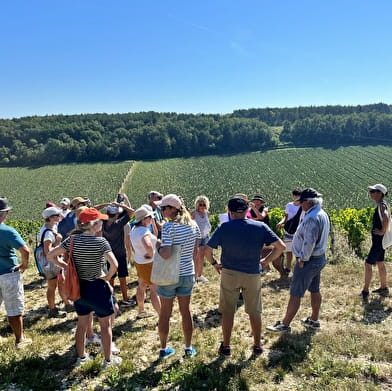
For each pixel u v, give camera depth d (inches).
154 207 267.6
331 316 207.8
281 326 183.2
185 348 166.4
